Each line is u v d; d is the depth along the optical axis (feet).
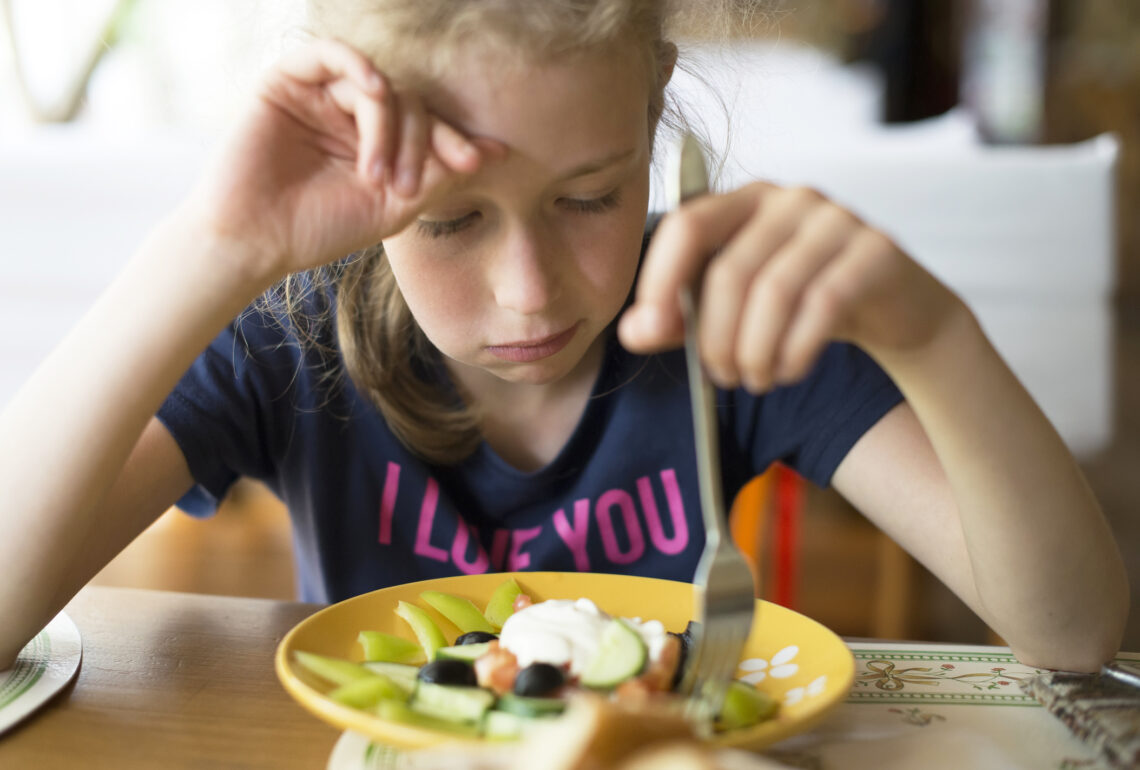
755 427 4.07
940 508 3.43
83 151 9.57
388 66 2.68
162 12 12.53
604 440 4.09
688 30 3.89
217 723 2.53
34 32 12.62
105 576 8.70
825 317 2.02
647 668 2.24
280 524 9.68
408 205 2.80
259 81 2.84
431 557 4.03
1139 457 10.59
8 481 2.84
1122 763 2.19
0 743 2.41
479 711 2.17
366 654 2.60
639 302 2.04
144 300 2.87
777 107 11.98
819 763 2.32
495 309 2.97
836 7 17.26
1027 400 2.69
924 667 2.89
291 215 2.81
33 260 9.57
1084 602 2.81
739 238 2.08
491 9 2.54
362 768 2.22
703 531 4.06
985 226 9.66
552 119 2.62
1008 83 20.22
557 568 4.03
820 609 8.52
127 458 2.95
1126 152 19.24
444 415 3.97
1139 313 16.71
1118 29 21.25
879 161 9.65
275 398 4.01
